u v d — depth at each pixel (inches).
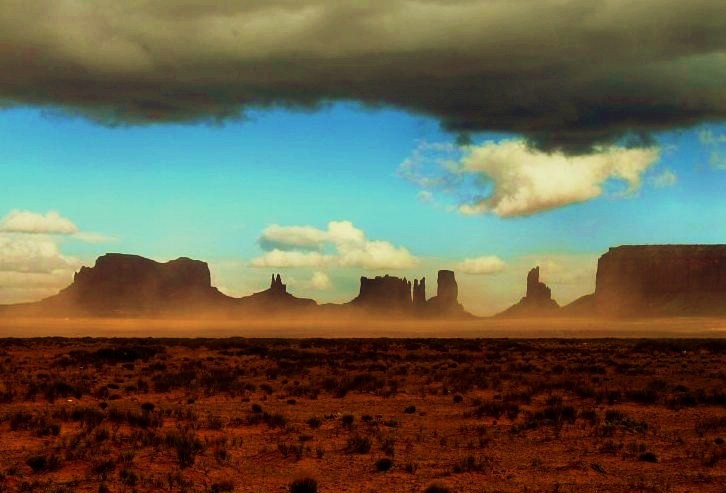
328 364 2581.2
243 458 970.7
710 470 935.7
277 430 1193.4
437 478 874.1
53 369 2315.5
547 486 842.2
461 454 1018.1
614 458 999.6
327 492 810.2
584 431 1193.4
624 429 1203.2
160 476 858.1
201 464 917.8
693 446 1087.6
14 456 957.8
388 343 4094.5
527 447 1071.6
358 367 2458.2
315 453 1004.6
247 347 3540.8
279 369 2353.6
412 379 2068.2
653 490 831.1
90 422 1181.7
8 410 1413.6
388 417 1366.9
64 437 1076.5
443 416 1384.1
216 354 3058.6
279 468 924.0
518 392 1747.0
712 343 3973.9
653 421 1330.0
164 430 1178.0
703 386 1955.0
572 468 933.8
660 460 989.8
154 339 4377.5
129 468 885.2
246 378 2117.4
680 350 3548.2
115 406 1487.5
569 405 1507.1
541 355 3125.0
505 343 4153.5
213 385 1845.5
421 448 1059.9
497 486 839.7
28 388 1729.8
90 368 2354.8
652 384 1888.5
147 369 2347.4
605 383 1979.6
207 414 1379.2
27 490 786.8
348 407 1512.1
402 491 815.1
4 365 2390.5
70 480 837.8
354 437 1083.3
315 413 1419.8
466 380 1967.3
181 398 1638.8
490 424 1282.0
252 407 1454.2
